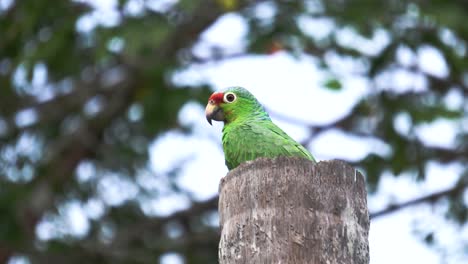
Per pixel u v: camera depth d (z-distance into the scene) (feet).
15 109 54.13
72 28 46.75
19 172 54.75
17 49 49.29
